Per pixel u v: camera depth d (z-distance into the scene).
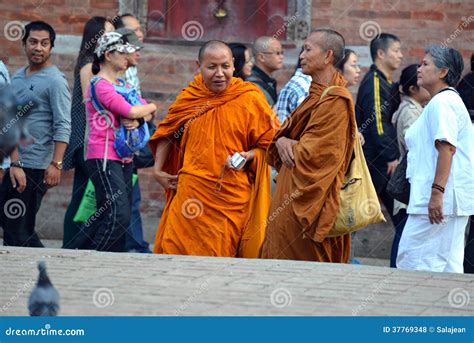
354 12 28.14
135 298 16.08
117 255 19.12
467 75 22.05
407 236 19.83
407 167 20.16
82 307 15.59
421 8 28.12
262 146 21.11
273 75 28.28
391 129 24.95
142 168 26.64
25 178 23.02
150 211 28.31
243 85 21.27
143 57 28.38
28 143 23.08
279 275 17.67
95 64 22.19
